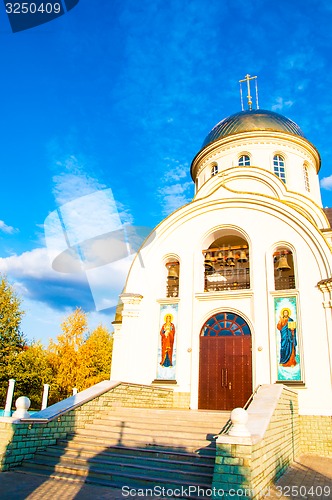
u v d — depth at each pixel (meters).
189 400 15.20
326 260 15.02
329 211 21.50
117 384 13.16
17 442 9.48
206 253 17.61
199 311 16.45
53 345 35.25
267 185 19.03
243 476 7.08
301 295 15.00
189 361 15.83
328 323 14.19
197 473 8.55
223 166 21.78
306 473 10.10
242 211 17.30
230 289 17.69
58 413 10.75
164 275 17.98
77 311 36.66
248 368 15.05
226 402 14.85
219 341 15.86
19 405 10.06
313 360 14.04
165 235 18.27
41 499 7.21
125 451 9.84
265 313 15.39
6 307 28.58
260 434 7.98
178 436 10.60
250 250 16.53
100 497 7.54
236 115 23.50
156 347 16.50
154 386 14.87
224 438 7.41
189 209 18.09
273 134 21.23
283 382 14.12
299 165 21.33
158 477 8.65
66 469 9.16
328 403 13.38
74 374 33.88
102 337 39.00
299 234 15.92
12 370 27.16
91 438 10.62
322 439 13.02
